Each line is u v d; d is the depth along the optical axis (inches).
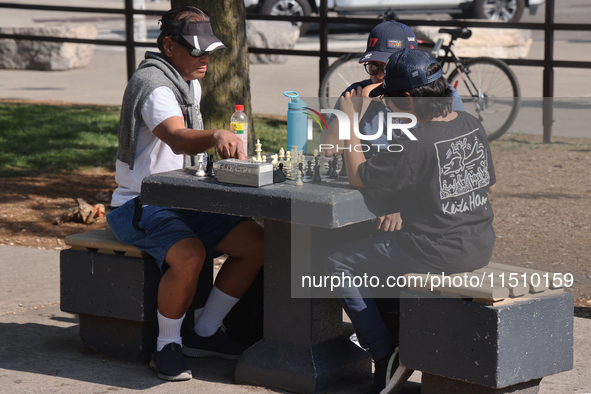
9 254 583.5
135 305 381.7
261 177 330.3
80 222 682.8
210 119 652.1
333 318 367.9
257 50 1059.3
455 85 936.3
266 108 1172.5
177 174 361.7
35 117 1139.3
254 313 410.6
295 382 355.3
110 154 936.9
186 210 386.9
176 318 370.9
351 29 2038.6
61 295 402.9
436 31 1456.7
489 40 1507.1
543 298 319.0
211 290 407.2
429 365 324.8
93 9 1163.3
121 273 383.2
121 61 1809.8
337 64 1036.5
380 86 347.9
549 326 322.0
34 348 412.2
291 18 1048.2
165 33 389.7
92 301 394.0
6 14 2743.6
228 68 645.9
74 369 385.4
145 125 387.9
